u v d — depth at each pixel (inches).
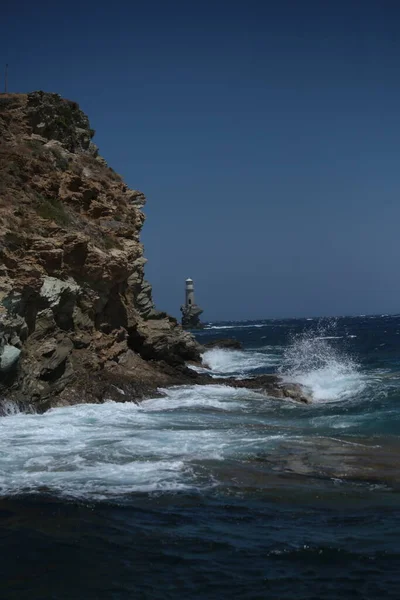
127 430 675.4
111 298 1107.3
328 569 323.0
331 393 1034.7
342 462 540.7
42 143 1222.9
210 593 298.4
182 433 661.9
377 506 425.1
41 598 295.4
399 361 1700.3
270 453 569.0
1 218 888.3
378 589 300.7
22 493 440.1
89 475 486.3
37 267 862.5
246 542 358.3
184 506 418.9
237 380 1142.3
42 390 805.9
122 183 1365.7
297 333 4148.6
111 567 327.0
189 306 4881.9
